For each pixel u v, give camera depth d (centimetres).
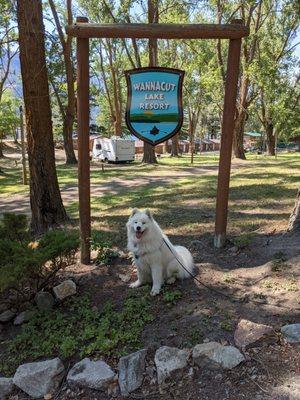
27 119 447
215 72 1526
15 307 283
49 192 466
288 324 223
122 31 296
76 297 288
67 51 1386
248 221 430
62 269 328
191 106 2294
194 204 591
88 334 239
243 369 198
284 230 362
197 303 256
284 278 274
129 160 1958
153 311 255
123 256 349
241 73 1781
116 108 2380
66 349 229
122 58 2333
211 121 4219
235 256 329
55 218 472
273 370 195
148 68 311
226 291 271
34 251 267
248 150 3591
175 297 265
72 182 1062
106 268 331
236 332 219
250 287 271
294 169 1105
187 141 3791
